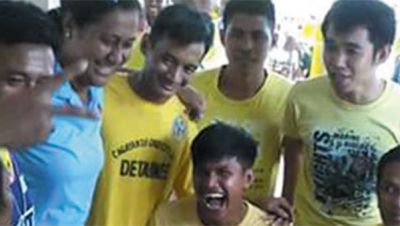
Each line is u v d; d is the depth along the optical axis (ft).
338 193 5.29
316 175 5.37
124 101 4.94
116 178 4.95
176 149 5.20
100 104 4.67
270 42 5.74
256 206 5.40
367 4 4.78
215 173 5.02
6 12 3.14
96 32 4.21
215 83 5.88
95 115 3.26
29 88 2.76
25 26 3.08
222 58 7.22
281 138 5.89
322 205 5.39
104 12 4.19
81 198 4.47
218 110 5.83
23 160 4.06
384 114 5.12
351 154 5.19
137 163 5.01
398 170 4.80
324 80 5.36
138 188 5.05
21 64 3.01
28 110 2.62
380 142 5.13
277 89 5.89
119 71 5.05
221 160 5.00
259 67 5.75
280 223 5.34
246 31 5.60
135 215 5.08
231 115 5.83
